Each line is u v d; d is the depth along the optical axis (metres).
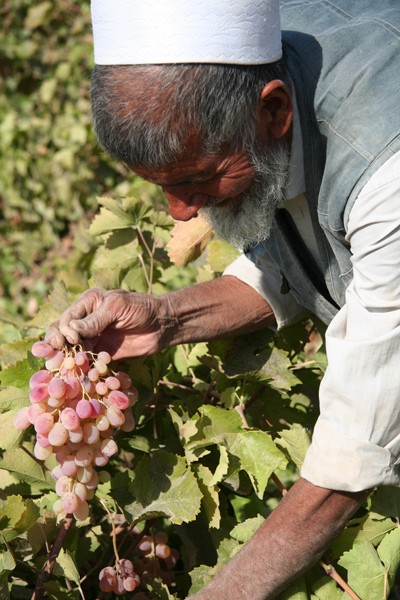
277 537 1.83
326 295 2.12
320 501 1.80
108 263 2.58
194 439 2.04
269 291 2.23
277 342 2.45
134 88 1.64
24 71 6.55
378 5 1.90
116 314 1.98
